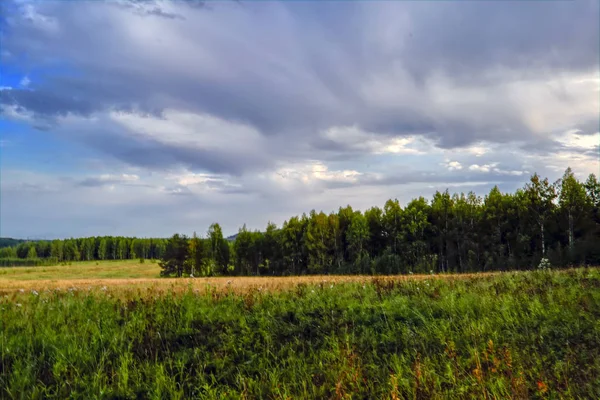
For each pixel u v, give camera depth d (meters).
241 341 10.01
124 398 7.70
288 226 87.06
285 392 7.49
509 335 9.43
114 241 187.38
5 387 7.82
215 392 7.71
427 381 7.54
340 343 9.57
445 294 12.88
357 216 78.94
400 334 10.07
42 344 9.57
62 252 175.25
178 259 90.25
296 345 9.87
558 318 9.98
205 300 13.07
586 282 13.79
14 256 187.50
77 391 7.90
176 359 9.13
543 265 20.39
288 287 15.90
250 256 90.75
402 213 74.62
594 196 53.50
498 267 57.56
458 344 9.19
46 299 13.78
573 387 7.01
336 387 7.36
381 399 7.22
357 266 64.56
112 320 11.16
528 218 57.66
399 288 14.37
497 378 7.25
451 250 67.81
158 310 11.82
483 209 65.31
